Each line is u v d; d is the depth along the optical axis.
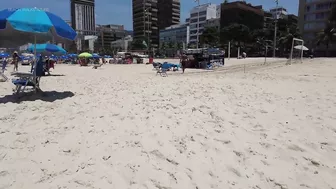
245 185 2.88
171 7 144.12
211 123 4.88
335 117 5.34
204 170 3.16
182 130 4.46
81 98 7.44
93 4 151.25
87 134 4.25
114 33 153.38
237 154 3.60
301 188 2.84
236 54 79.25
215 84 10.88
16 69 19.17
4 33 7.21
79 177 2.94
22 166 3.16
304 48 36.25
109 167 3.17
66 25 6.58
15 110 5.80
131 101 6.89
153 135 4.20
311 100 7.18
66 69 24.41
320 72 18.34
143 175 3.01
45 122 4.90
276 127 4.71
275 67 24.66
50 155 3.47
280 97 7.66
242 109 6.01
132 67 28.36
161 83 11.34
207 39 87.81
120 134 4.25
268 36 82.75
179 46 102.94
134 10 138.62
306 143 3.98
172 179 2.95
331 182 2.95
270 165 3.31
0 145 3.75
